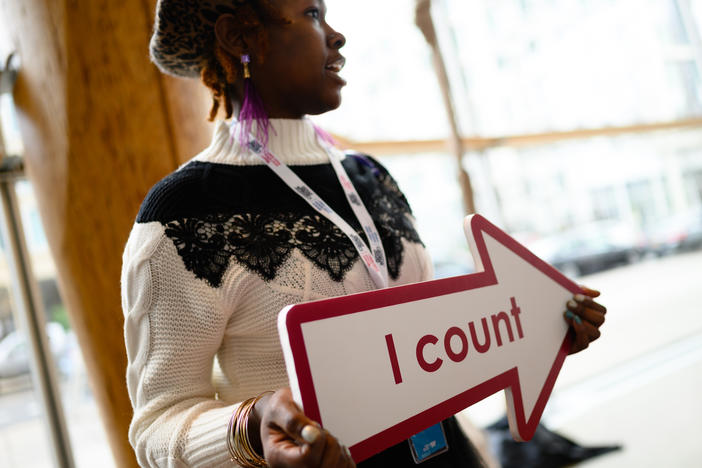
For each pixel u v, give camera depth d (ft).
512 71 16.81
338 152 2.86
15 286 8.27
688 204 28.99
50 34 5.11
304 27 2.51
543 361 2.35
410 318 1.94
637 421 10.88
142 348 2.12
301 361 1.63
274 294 2.18
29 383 8.43
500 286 2.30
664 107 19.75
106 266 5.16
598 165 27.37
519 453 9.52
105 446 8.73
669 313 19.03
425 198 17.03
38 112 5.54
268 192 2.37
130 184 4.95
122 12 4.86
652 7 20.43
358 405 1.71
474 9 16.44
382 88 12.55
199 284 2.10
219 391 2.40
